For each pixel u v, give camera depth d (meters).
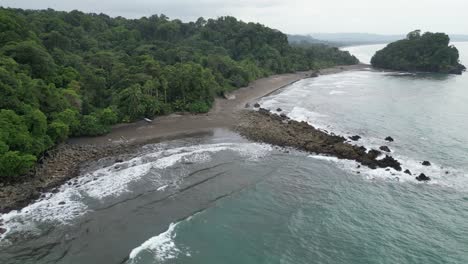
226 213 38.09
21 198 39.12
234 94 99.50
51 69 68.19
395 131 66.12
